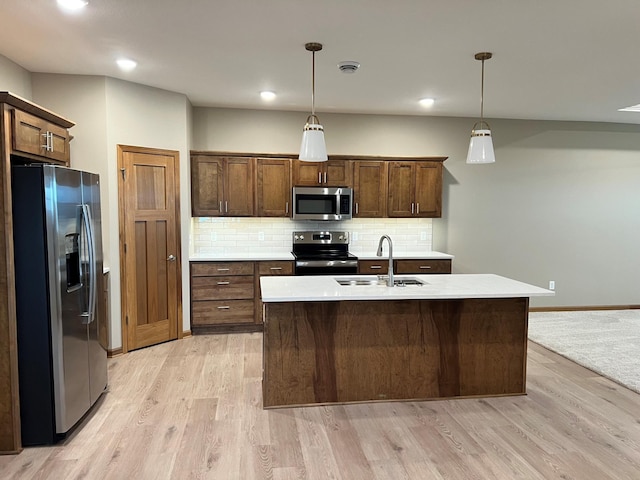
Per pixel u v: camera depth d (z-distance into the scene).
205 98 4.75
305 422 2.88
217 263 4.75
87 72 3.86
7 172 2.46
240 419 2.92
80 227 2.84
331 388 3.12
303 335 3.07
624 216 6.04
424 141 5.56
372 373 3.16
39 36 3.04
